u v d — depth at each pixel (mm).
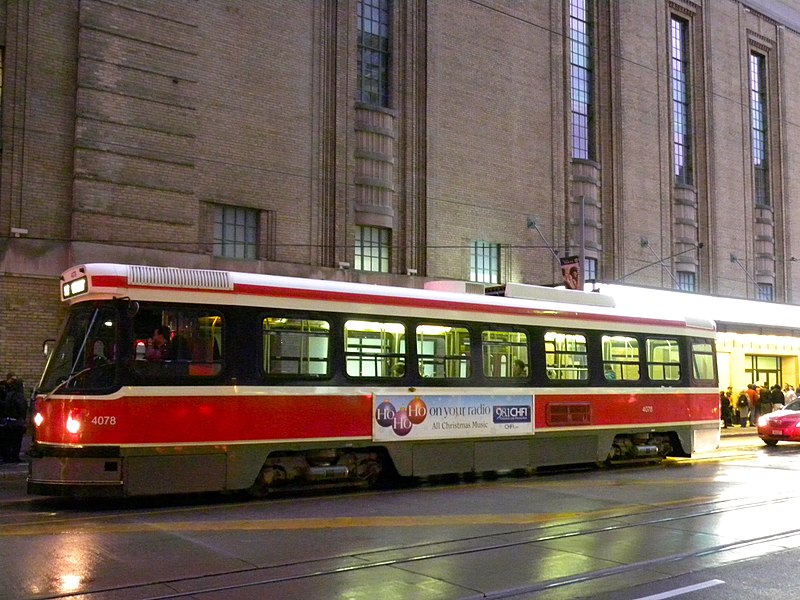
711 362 18422
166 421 10883
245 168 22156
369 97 25281
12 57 18781
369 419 12641
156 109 20578
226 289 11555
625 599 6809
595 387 15734
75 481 10469
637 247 32375
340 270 23734
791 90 40500
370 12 25594
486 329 14258
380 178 24922
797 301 39562
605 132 31922
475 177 27359
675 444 17625
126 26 20203
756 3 38844
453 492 12875
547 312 15172
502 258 27844
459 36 27344
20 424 15703
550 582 7301
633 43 33250
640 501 11898
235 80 22141
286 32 23266
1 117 18625
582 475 15445
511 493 12750
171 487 10867
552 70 30125
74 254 19094
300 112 23406
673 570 7809
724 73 37156
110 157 19734
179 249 20734
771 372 35562
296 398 11953
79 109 19344
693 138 35812
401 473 13008
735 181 37125
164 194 20547
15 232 18531
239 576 7348
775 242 38875
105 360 10773
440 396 13484
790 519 10461
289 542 8789
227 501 11773
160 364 10961
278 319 11945
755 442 24438
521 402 14539
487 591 6973
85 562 7766
